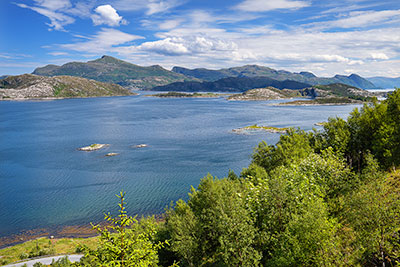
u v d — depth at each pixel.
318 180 41.56
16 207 85.12
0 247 64.88
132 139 186.00
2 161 135.75
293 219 31.47
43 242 64.75
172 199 89.69
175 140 180.62
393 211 25.64
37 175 114.69
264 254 37.00
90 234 69.38
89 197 91.88
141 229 42.91
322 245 26.36
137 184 103.25
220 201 38.81
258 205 37.19
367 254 26.91
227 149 154.00
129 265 18.30
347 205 32.31
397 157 56.47
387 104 69.00
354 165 68.88
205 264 40.31
